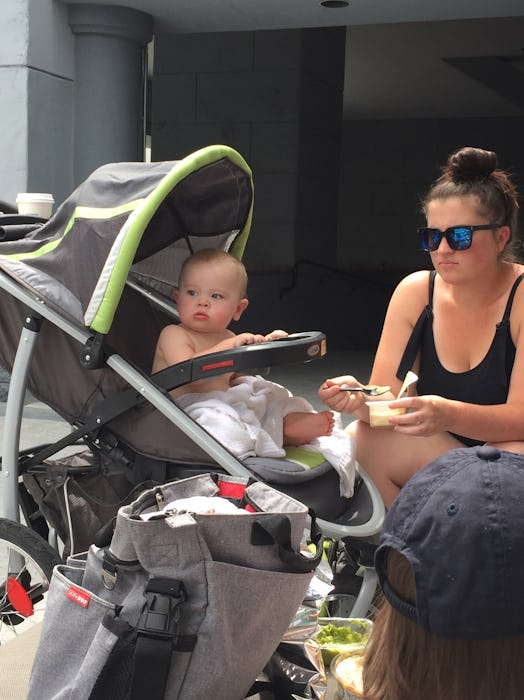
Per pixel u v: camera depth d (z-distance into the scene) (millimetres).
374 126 24547
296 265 14008
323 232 14852
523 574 1267
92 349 2896
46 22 8359
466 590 1270
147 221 2846
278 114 13719
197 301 3113
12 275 3080
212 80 13898
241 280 3166
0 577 3658
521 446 2904
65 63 8648
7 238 3426
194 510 2127
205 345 3176
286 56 13578
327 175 14781
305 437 3016
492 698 1262
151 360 3627
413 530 1334
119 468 3117
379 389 2986
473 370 3143
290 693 2225
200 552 1888
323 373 10336
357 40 16469
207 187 3279
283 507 2252
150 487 2941
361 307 16547
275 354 2785
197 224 3438
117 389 3082
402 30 15750
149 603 1869
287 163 13789
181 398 3010
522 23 15219
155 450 2947
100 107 8781
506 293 3090
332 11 8914
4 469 3154
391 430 3135
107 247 2984
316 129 14258
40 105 8367
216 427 2838
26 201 5090
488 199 2988
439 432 2857
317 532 2342
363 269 24828
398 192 24562
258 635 1985
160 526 1869
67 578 2096
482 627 1258
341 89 15023
